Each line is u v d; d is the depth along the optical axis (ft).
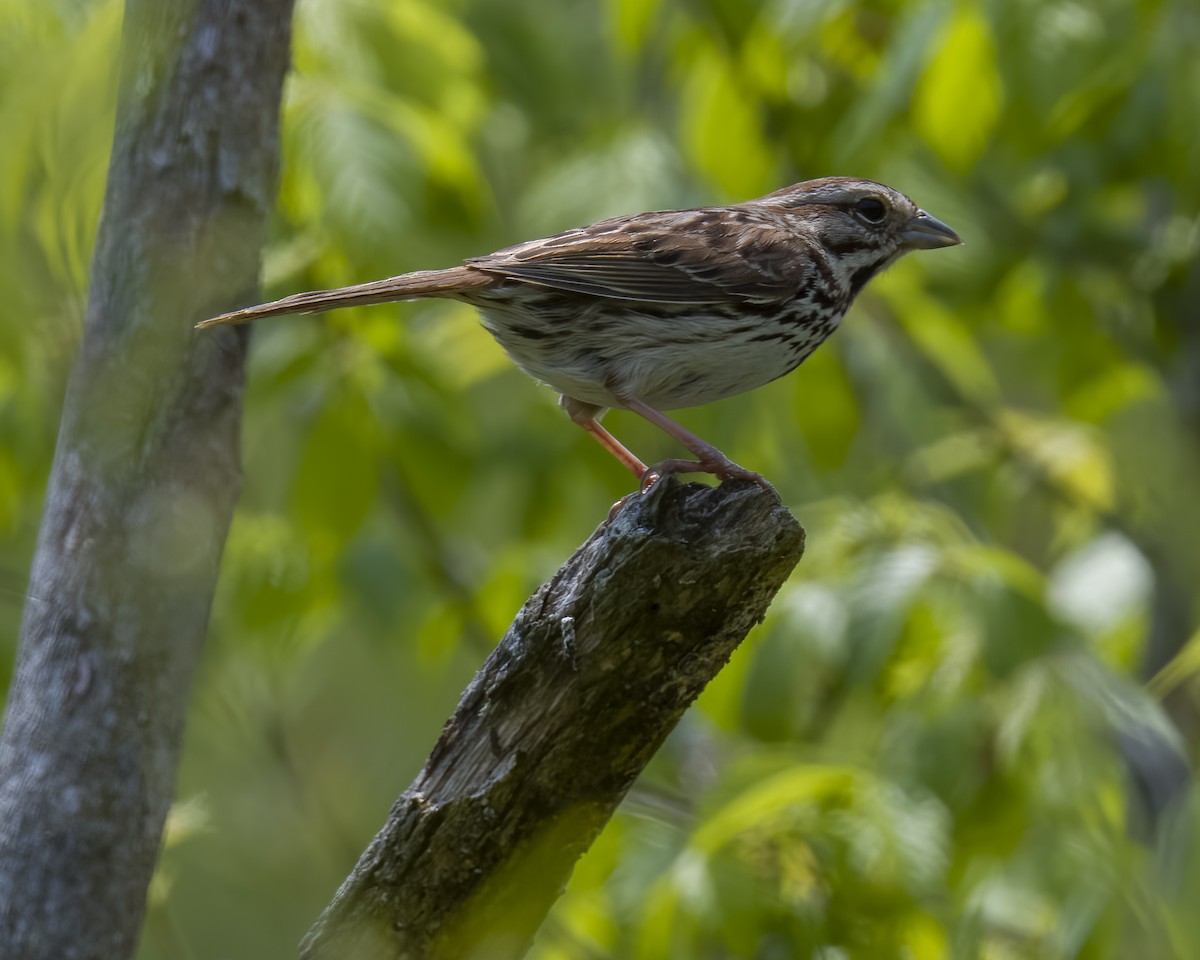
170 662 21.31
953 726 31.50
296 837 42.04
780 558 19.31
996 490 45.39
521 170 46.75
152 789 21.16
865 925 30.12
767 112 41.63
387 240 32.63
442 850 19.61
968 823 31.35
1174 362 45.34
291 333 36.29
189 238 21.66
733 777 33.83
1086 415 44.42
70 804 20.57
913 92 34.81
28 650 21.09
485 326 28.94
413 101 37.42
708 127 40.93
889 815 30.27
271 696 43.39
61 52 29.45
